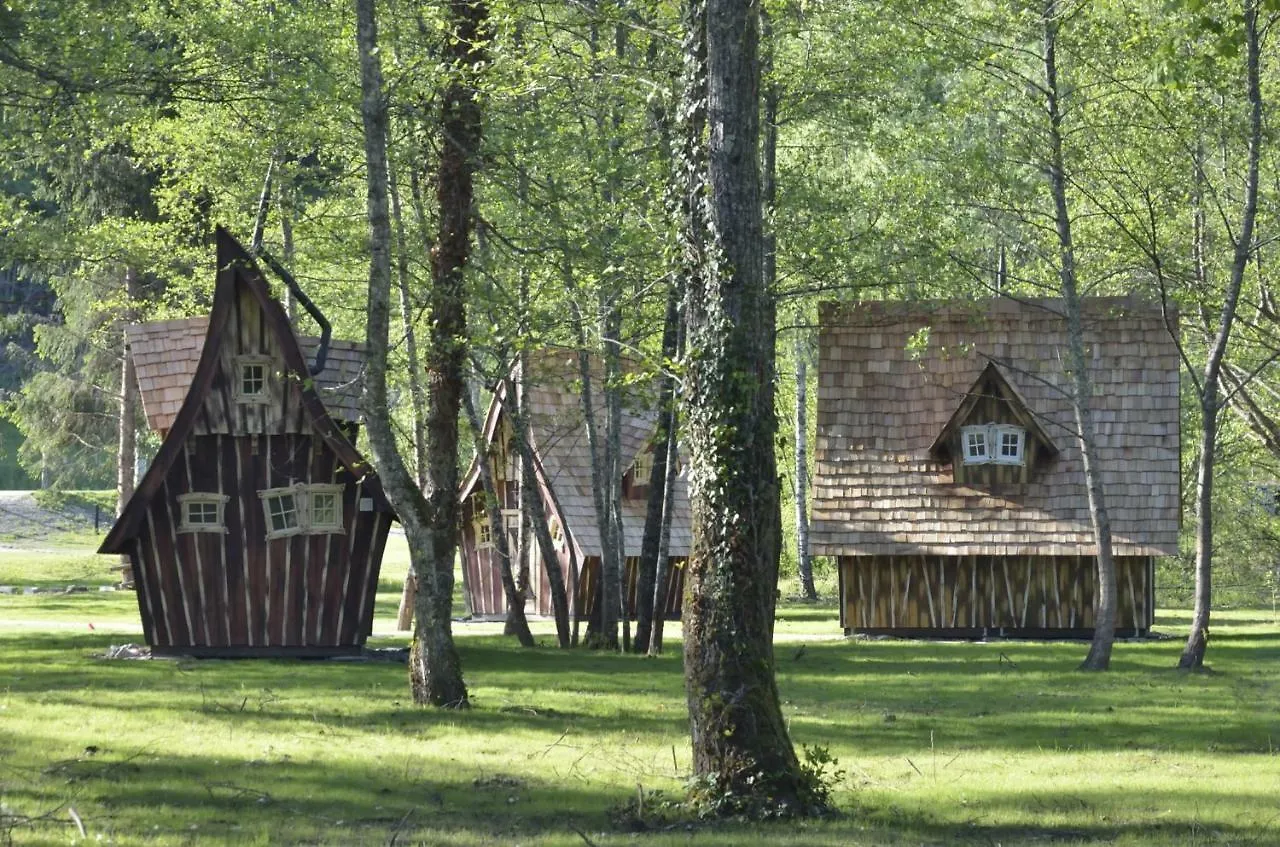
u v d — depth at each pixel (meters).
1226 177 32.09
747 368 14.08
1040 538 37.00
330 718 19.14
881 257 28.58
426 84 22.22
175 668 25.12
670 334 26.44
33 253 29.94
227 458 27.58
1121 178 28.98
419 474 28.61
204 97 25.66
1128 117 27.64
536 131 23.34
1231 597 47.44
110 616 37.62
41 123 25.16
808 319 46.28
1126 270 31.25
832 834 12.34
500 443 42.38
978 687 25.00
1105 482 37.25
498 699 21.66
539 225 22.66
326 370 28.30
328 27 27.02
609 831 12.51
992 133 32.56
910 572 37.53
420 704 20.67
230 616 27.45
